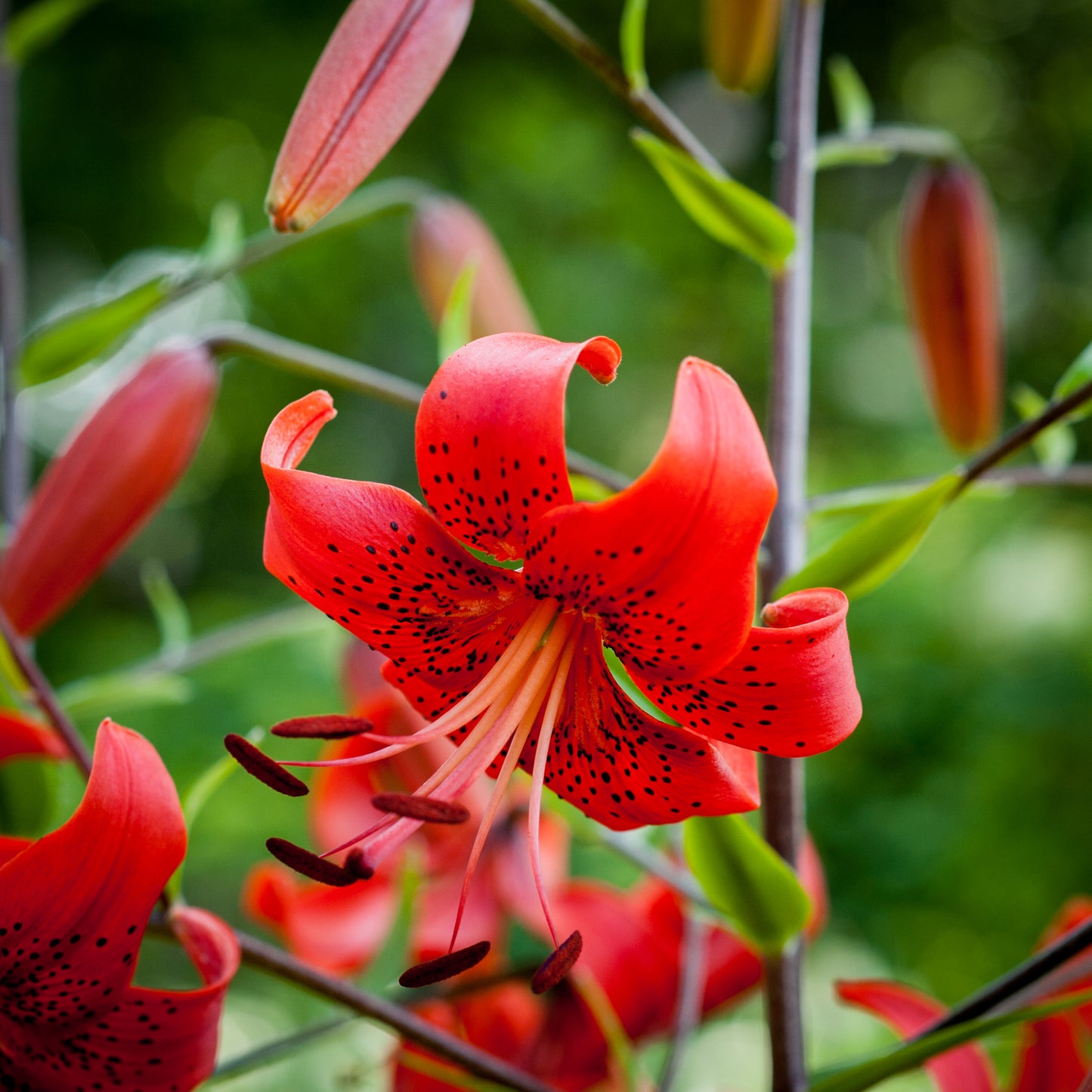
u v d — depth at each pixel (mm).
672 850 787
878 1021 1456
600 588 623
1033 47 3303
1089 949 704
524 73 2992
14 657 696
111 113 2834
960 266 845
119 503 774
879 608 2117
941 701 2061
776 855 670
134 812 631
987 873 1970
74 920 635
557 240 2875
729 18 831
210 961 656
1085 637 2105
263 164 2891
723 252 2967
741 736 631
